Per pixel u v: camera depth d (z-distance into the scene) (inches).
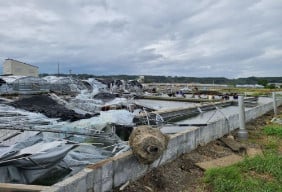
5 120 443.8
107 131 432.1
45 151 293.9
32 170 287.6
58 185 199.3
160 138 292.5
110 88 1662.2
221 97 1550.2
